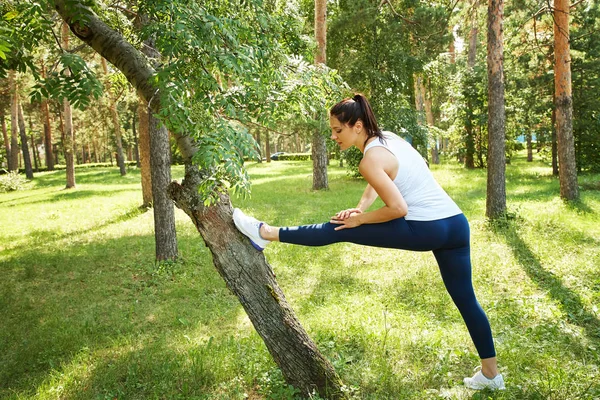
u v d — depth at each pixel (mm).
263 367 3314
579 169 16453
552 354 3234
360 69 16281
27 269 6887
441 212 2381
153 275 6387
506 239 6938
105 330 4559
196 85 2400
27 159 29094
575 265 5449
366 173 2291
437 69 18219
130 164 39750
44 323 4820
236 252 2641
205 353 3594
